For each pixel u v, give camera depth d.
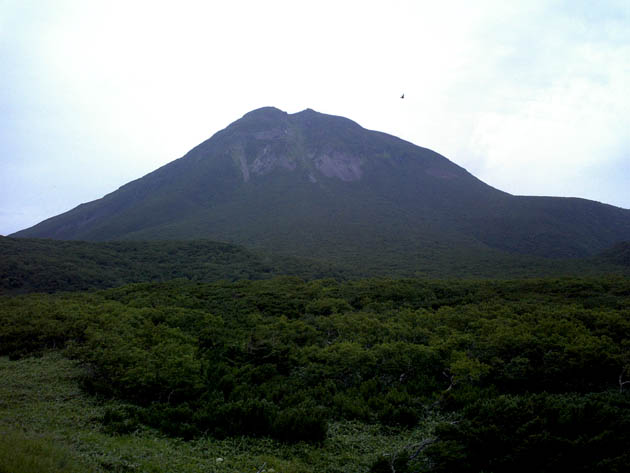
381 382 19.31
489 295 38.44
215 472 11.03
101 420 14.30
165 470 10.67
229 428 13.94
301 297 39.69
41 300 35.16
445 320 28.50
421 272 69.31
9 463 8.30
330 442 13.74
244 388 17.78
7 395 15.90
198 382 17.12
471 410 14.45
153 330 23.61
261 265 72.31
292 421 13.91
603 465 10.37
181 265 71.31
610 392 16.80
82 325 24.42
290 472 11.39
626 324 24.48
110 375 17.73
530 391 18.28
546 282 42.47
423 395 18.02
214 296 39.09
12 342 22.97
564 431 12.34
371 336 24.42
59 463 9.34
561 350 20.47
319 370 19.59
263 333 25.31
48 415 14.11
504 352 20.88
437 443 12.38
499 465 11.32
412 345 21.36
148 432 13.52
